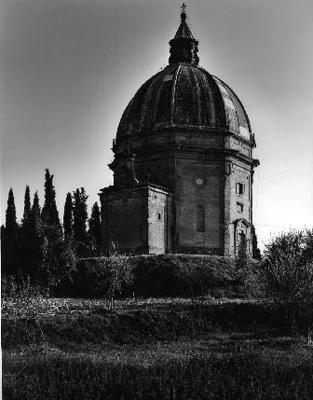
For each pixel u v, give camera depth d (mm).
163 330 37750
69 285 53281
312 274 37625
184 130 62656
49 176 72938
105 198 61500
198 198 62406
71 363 22891
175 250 60906
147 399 18312
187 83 64875
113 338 35500
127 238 59219
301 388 19125
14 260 48688
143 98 65938
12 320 34469
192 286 51031
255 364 22047
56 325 35125
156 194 59469
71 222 75625
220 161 63312
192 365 21734
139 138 64938
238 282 52062
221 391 18750
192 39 71188
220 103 64625
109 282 48656
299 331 37375
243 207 66312
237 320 40938
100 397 18641
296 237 51469
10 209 67125
